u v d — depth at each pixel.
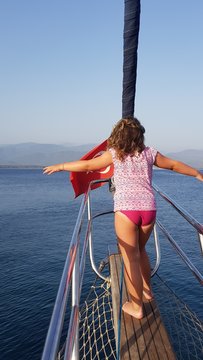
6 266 21.53
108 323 9.76
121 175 3.21
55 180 148.88
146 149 3.25
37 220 39.88
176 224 34.19
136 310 3.46
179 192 80.44
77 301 2.13
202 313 12.50
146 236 3.34
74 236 2.52
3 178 169.75
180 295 14.48
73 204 57.50
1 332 12.66
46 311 14.39
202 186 108.38
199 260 20.58
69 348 1.63
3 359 10.90
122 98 4.02
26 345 11.68
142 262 3.66
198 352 6.79
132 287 3.37
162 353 2.99
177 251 3.64
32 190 88.38
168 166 3.28
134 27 3.73
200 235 2.48
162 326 3.35
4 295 16.45
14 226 35.91
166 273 17.59
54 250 25.67
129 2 3.65
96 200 57.81
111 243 26.59
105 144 4.48
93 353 8.53
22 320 13.61
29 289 17.22
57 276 19.31
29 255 24.23
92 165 3.19
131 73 3.88
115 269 4.59
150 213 3.20
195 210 46.69
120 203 3.20
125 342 3.15
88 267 19.28
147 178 3.22
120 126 3.19
